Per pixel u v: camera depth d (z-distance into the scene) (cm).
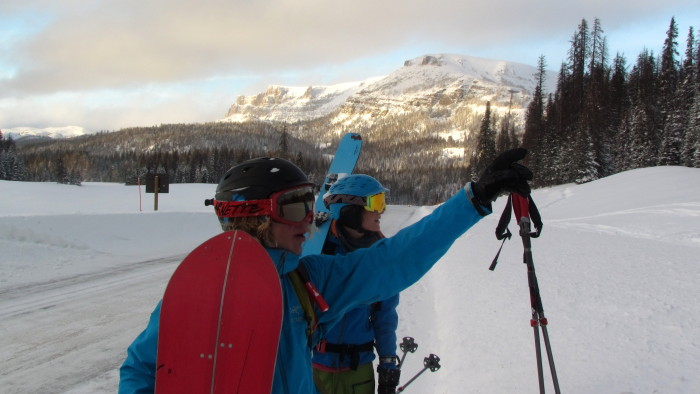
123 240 1023
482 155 6488
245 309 105
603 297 478
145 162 10512
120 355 429
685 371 288
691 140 3684
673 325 375
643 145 4284
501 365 325
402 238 137
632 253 803
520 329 394
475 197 129
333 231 249
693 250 847
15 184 3064
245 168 125
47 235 877
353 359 217
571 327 389
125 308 573
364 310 222
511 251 873
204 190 3531
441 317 491
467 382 310
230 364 103
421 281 715
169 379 104
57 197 2561
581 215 2144
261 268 109
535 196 3656
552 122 5572
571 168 4425
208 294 106
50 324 507
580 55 5978
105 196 2812
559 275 611
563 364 316
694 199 1825
